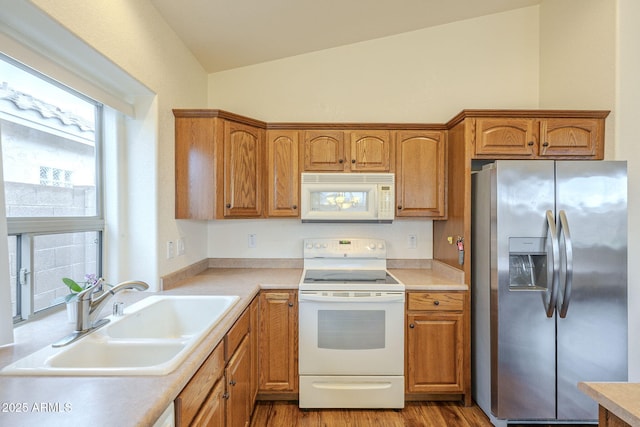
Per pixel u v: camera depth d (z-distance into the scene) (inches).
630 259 79.8
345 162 94.9
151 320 63.5
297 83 106.6
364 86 106.7
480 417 80.0
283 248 107.7
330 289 82.0
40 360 38.4
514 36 105.8
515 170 73.7
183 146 82.7
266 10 79.6
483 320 80.0
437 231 103.6
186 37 85.8
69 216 61.8
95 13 53.4
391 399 81.8
